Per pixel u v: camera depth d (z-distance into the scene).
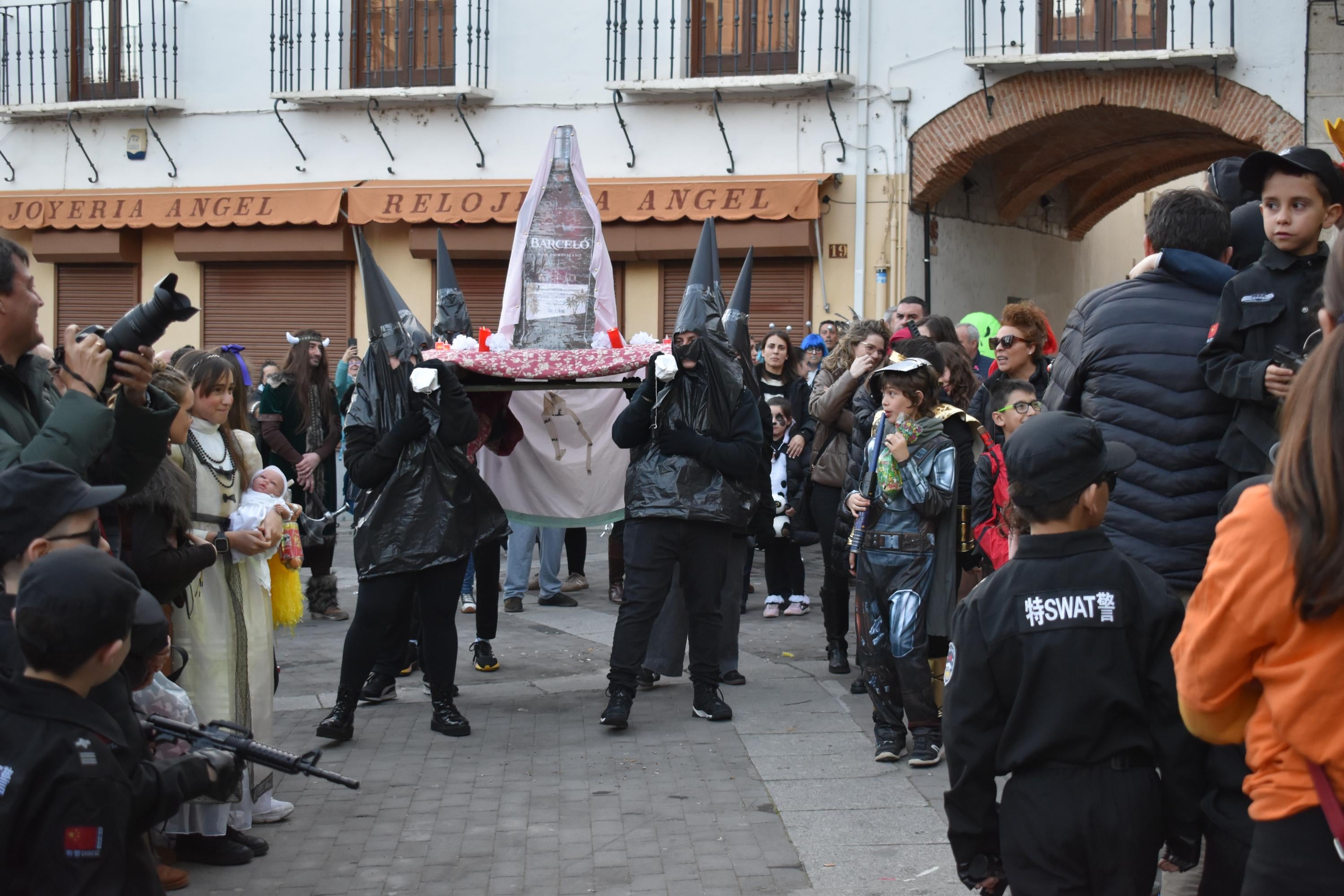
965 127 14.22
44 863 2.59
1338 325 2.18
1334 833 2.16
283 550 5.04
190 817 4.43
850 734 6.21
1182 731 2.89
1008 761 2.97
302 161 16.30
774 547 9.22
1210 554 2.35
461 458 6.18
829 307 14.77
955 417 5.66
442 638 6.25
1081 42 13.82
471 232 15.50
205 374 4.68
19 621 2.61
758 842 4.78
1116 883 2.88
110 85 17.11
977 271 16.39
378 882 4.43
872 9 14.45
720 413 6.31
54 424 3.25
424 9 15.98
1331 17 12.83
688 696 7.04
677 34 15.09
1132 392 3.69
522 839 4.84
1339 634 2.15
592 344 7.23
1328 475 2.09
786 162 14.82
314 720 6.57
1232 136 13.30
